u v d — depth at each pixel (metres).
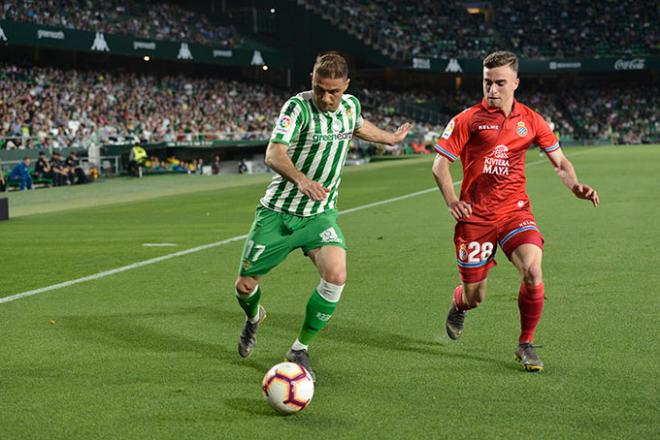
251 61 56.59
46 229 15.23
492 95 5.40
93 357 5.84
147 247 12.16
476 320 6.82
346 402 4.72
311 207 5.43
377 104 63.88
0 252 11.91
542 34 71.62
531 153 48.78
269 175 37.31
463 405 4.61
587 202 17.14
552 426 4.23
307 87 62.09
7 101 39.91
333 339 6.28
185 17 57.69
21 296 8.34
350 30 62.38
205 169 40.09
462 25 71.00
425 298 7.83
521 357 5.36
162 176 37.28
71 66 51.41
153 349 6.07
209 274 9.58
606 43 70.31
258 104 56.84
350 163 42.84
